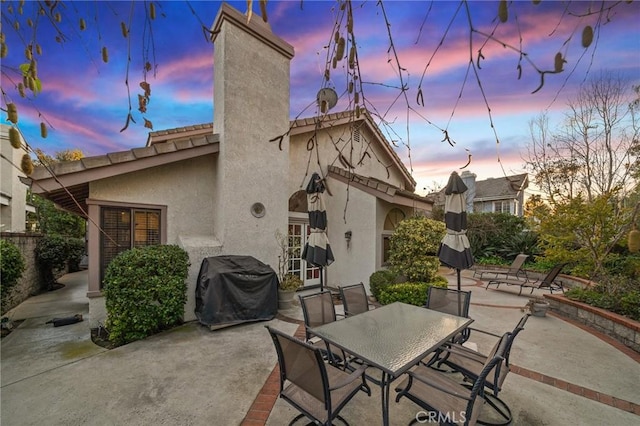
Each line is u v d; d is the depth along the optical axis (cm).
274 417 330
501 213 1631
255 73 780
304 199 1028
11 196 1371
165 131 946
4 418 328
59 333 616
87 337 589
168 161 663
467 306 482
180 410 341
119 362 459
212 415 333
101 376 417
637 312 557
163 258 590
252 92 772
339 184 1005
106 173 591
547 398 368
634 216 209
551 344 538
